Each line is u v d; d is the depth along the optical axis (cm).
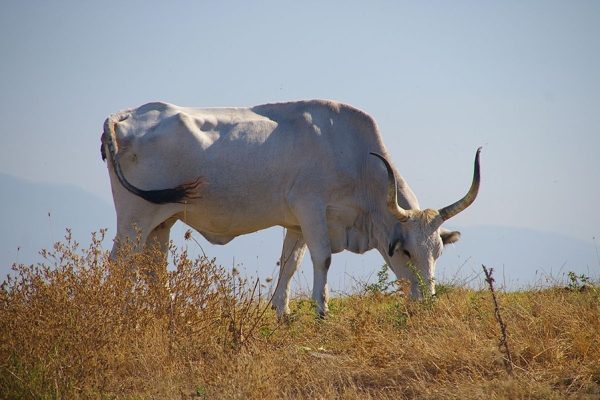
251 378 2762
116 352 2886
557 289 3909
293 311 4138
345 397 2692
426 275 4156
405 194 4362
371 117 4378
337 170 4244
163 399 2705
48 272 3000
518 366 2862
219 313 3234
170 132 4084
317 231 4184
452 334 3155
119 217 4094
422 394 2700
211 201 4147
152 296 3150
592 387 2661
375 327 3341
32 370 2752
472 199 4197
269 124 4238
